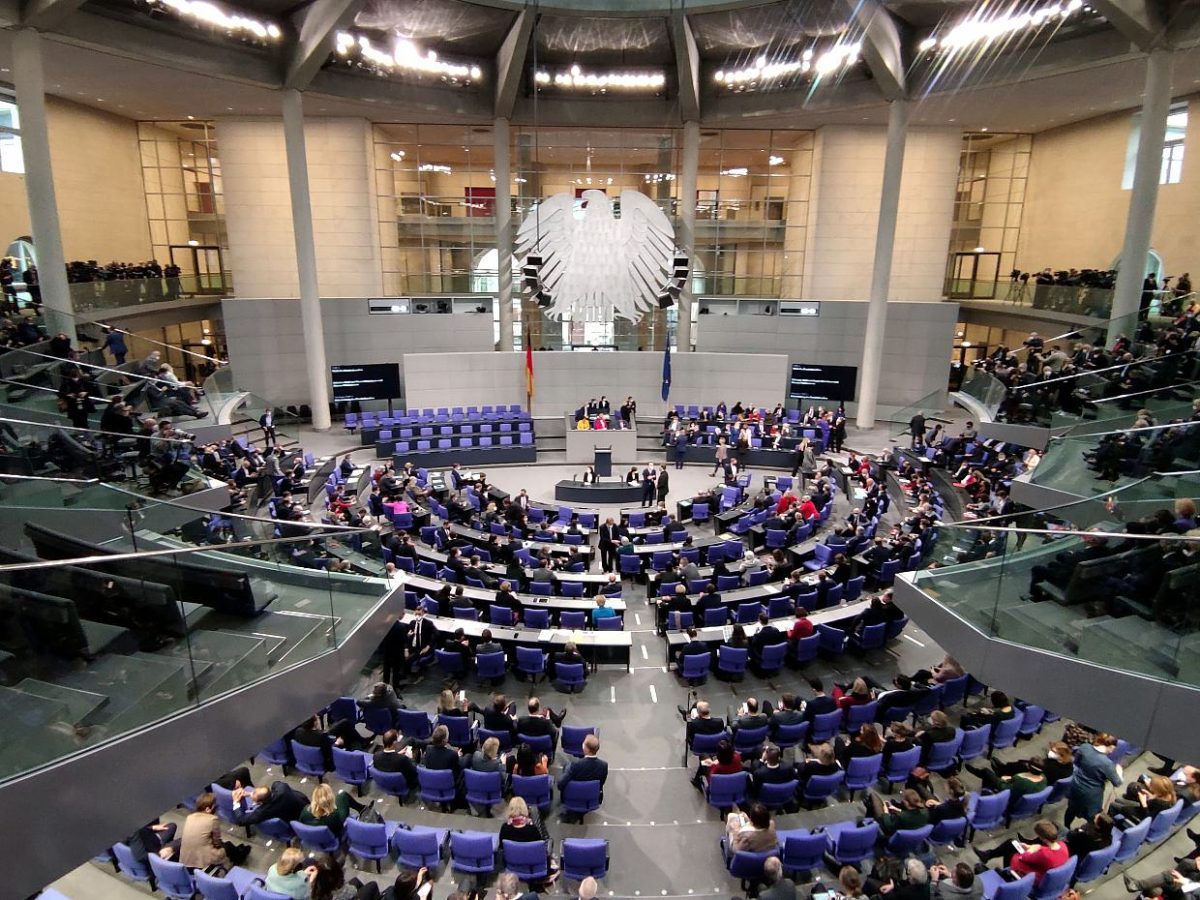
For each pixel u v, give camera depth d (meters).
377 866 7.51
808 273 29.98
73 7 16.27
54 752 5.11
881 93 24.36
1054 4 19.16
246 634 7.07
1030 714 9.80
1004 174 31.97
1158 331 17.41
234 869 7.08
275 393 27.47
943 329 27.38
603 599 11.65
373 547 10.39
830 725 9.34
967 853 7.88
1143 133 17.97
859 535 15.54
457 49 25.05
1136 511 9.45
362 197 28.19
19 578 4.96
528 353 25.98
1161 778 7.89
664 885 7.44
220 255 31.83
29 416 12.77
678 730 10.19
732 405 27.80
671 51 25.05
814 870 7.58
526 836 7.17
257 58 21.97
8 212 22.58
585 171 29.50
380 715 9.58
